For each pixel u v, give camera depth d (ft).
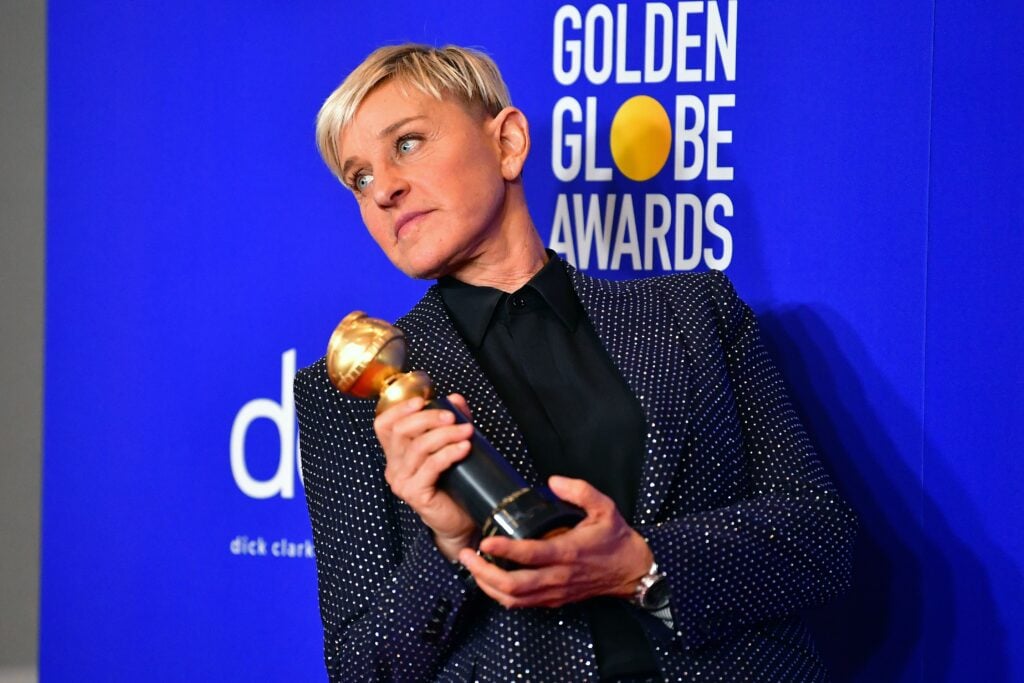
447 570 14.57
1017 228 19.75
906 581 20.43
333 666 16.10
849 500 20.58
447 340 16.62
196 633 22.97
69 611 23.41
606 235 21.44
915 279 20.21
